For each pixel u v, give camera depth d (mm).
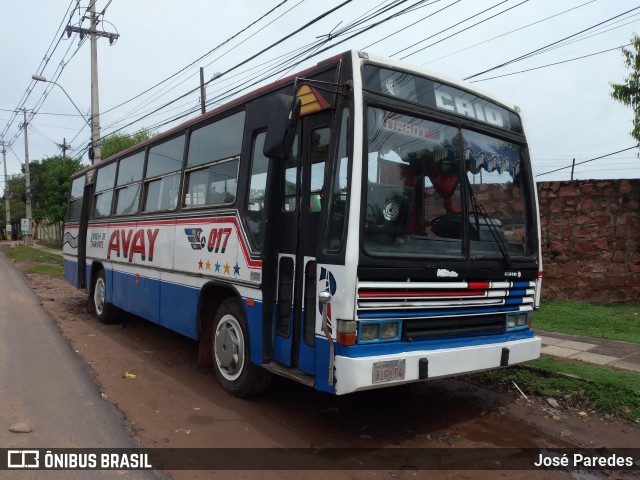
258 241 5078
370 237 4078
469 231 4746
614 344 7402
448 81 4840
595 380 5688
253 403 5441
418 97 4559
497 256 4941
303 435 4629
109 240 9547
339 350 3936
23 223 46000
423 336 4297
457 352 4398
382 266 4062
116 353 7559
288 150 4227
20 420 4816
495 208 5066
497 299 4902
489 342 4793
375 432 4746
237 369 5551
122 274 8820
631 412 5117
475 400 5664
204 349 6336
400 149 4363
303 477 3840
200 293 6148
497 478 3920
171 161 7305
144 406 5309
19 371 6414
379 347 4043
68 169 32844
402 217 4293
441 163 4645
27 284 16859
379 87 4293
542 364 6328
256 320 5020
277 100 4266
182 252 6617
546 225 11000
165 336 8836
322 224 4199
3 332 8758
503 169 5238
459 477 3916
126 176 9062
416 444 4500
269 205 4883
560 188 10852
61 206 32250
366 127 4129
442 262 4430
